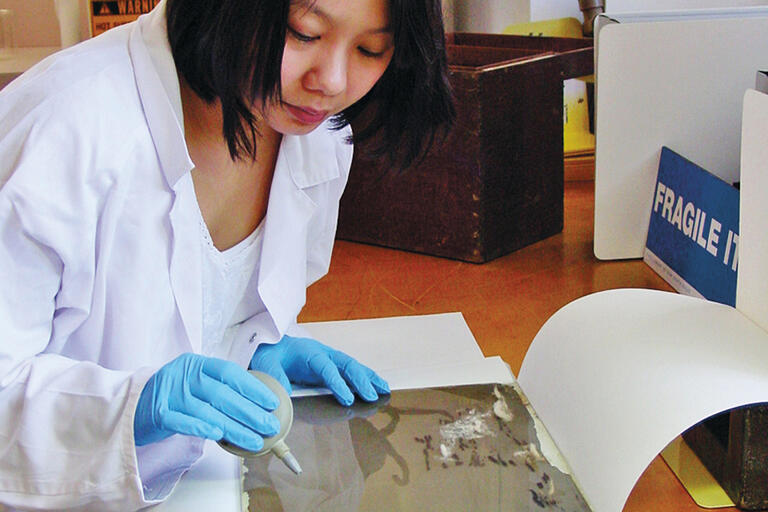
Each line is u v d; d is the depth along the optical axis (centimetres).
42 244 64
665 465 81
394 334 102
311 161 87
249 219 86
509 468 72
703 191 109
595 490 69
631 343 80
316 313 112
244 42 61
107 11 142
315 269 101
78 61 69
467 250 127
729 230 103
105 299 71
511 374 88
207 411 67
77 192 65
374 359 95
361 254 133
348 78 66
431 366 91
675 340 79
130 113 69
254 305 92
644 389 73
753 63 119
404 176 129
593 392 77
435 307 113
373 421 80
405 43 65
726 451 76
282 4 59
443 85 74
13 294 64
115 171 67
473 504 67
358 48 65
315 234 97
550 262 127
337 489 70
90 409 64
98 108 67
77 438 64
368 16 61
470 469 72
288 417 71
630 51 117
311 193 90
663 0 150
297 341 91
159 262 73
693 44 117
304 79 64
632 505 76
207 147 79
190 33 68
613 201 124
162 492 68
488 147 122
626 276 122
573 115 153
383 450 75
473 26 157
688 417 68
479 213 124
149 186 70
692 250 112
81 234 66
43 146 64
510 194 128
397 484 70
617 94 118
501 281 121
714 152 123
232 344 90
